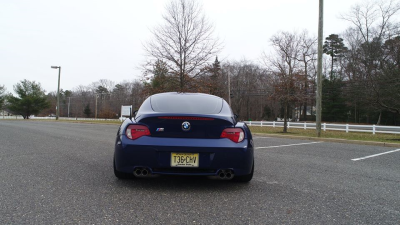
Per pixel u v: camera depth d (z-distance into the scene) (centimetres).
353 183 391
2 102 5356
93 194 303
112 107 7988
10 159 512
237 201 293
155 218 240
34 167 442
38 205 264
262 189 343
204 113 342
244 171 319
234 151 312
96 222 227
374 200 310
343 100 4828
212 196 309
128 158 309
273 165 518
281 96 1652
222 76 3697
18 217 234
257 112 6881
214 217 246
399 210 277
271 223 235
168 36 1644
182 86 1631
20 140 850
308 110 7319
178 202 284
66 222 225
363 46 3117
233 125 325
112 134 1173
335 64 5178
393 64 1856
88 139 921
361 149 855
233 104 6141
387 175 456
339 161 597
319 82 1291
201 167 308
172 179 380
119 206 267
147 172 313
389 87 1513
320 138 1188
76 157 546
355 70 3494
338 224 237
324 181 397
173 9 1631
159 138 313
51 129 1451
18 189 316
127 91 8250
